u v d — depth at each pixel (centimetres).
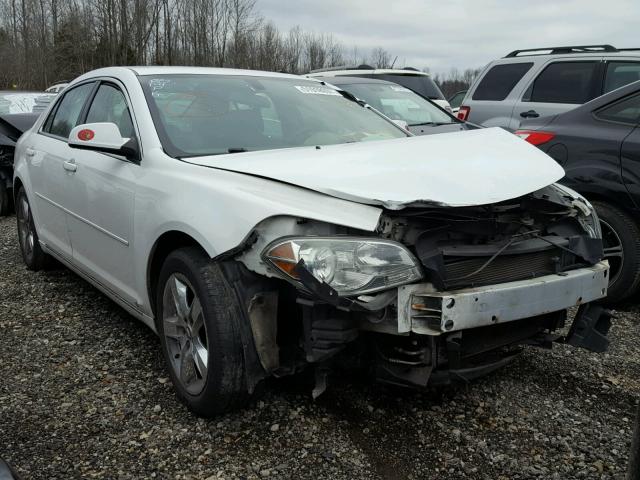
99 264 399
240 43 3978
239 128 366
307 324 264
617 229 454
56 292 496
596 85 768
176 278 310
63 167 437
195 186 298
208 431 294
